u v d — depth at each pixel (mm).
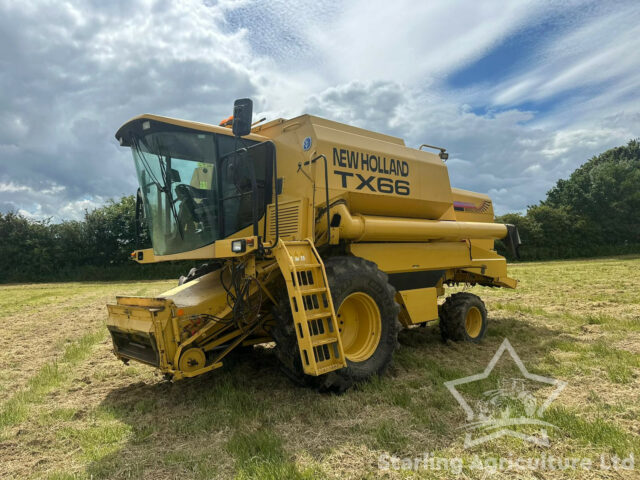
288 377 4422
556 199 45719
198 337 4160
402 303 5781
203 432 3564
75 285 23078
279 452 3096
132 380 5133
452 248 6824
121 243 28953
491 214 8156
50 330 8719
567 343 6051
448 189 6715
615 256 36438
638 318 7750
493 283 8086
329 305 4176
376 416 3730
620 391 4180
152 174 4902
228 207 4754
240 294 4395
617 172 42188
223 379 4848
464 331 6402
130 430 3662
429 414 3707
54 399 4535
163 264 28156
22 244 28016
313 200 4812
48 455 3305
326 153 5004
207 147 4723
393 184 5789
